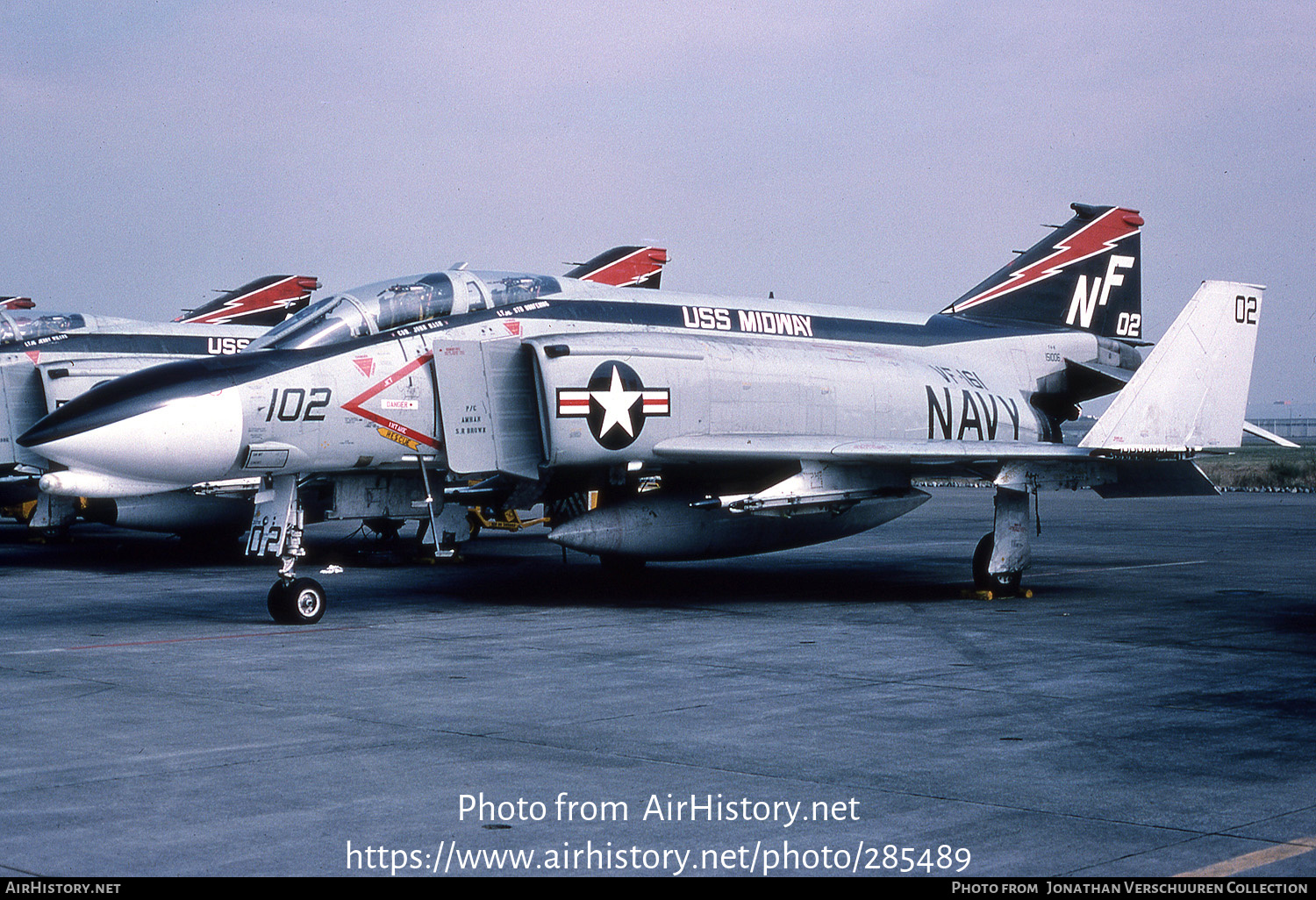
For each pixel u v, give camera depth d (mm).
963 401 16312
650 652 9969
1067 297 19031
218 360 11883
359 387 12227
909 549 21000
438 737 6855
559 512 15352
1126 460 13969
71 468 11219
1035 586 15180
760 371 14156
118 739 6793
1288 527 26469
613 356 13016
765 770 6148
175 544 22719
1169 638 10820
